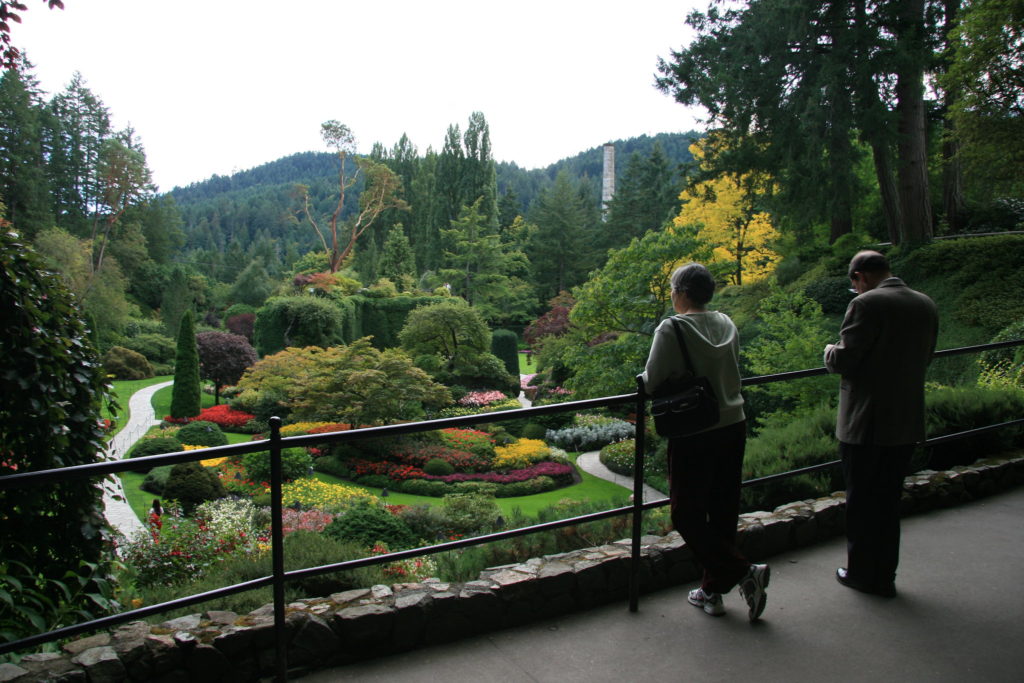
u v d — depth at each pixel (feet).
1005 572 9.71
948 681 7.04
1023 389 18.13
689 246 53.21
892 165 61.62
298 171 634.43
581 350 58.34
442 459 54.19
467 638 8.16
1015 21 46.09
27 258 9.91
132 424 79.82
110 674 6.81
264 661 7.45
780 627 8.20
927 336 8.69
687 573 9.68
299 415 66.64
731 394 8.10
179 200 585.22
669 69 70.23
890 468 8.77
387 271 178.70
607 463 55.98
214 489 40.65
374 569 12.75
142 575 18.40
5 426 9.66
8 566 9.50
